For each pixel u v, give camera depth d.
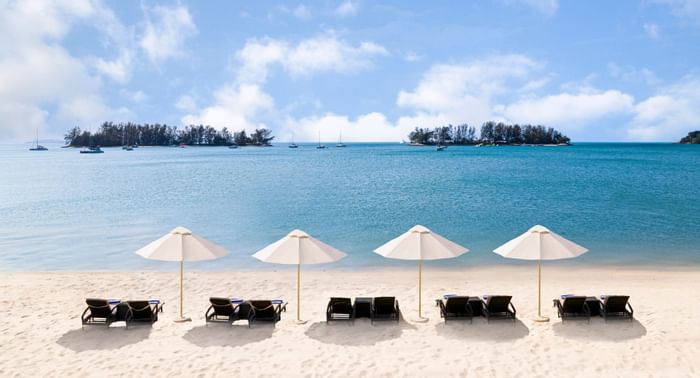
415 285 14.99
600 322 11.32
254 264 18.25
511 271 16.91
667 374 8.83
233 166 92.31
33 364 9.42
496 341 10.35
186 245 11.19
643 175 63.94
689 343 10.09
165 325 11.40
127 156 157.50
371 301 11.55
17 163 107.69
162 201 37.50
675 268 17.34
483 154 159.62
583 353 9.71
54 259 19.22
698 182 52.59
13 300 13.48
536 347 10.02
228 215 30.33
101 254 20.05
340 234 23.83
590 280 15.66
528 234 11.38
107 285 15.05
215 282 15.41
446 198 38.66
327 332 10.91
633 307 12.43
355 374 8.91
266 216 29.80
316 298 13.67
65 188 48.47
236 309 11.55
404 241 11.25
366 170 78.38
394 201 36.81
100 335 10.81
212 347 10.16
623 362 9.30
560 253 10.91
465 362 9.36
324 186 49.78
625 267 17.52
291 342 10.38
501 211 31.39
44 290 14.51
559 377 8.75
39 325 11.46
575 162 102.56
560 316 11.46
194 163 105.00
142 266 18.09
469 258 18.86
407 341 10.38
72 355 9.82
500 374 8.88
